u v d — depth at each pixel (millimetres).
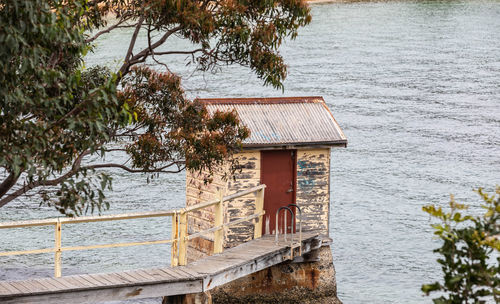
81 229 42375
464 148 64375
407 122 73562
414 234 42812
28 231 41781
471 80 97875
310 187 27375
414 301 32812
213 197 26562
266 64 22984
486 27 156500
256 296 26547
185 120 22750
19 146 15367
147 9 20828
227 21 22125
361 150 63375
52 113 16031
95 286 20188
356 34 143125
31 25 14734
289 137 26641
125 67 22312
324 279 27375
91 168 17172
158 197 49938
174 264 22938
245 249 25125
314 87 89438
